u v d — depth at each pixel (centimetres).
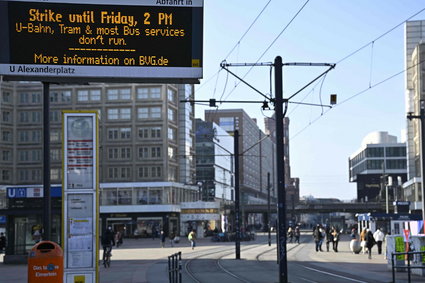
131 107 9612
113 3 1738
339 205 12825
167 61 1759
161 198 9494
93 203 1695
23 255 3422
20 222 3459
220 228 11238
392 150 15700
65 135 1700
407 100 11438
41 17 1705
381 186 13338
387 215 6244
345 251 4959
